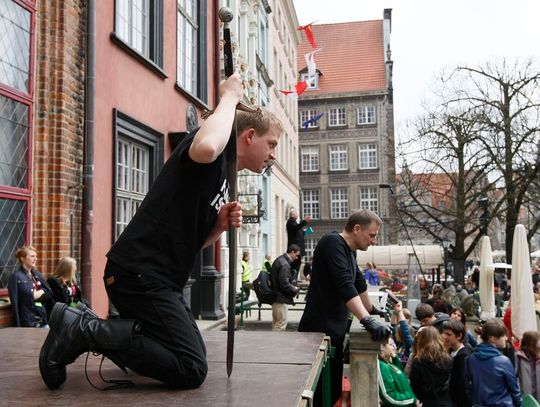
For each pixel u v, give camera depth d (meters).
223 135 2.27
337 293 4.41
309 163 55.53
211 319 12.28
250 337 3.89
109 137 8.39
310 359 2.99
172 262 2.47
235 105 2.42
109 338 2.34
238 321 13.02
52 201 6.95
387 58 55.56
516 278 10.17
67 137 7.15
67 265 6.54
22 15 6.68
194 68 13.05
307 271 23.98
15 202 6.49
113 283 2.46
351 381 4.73
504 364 5.78
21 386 2.45
